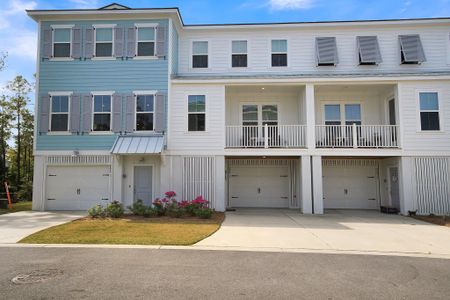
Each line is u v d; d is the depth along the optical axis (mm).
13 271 5918
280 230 10141
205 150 14742
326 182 16891
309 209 14234
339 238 9016
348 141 15266
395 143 14594
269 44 16891
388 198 15836
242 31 16969
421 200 13969
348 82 14594
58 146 14992
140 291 4961
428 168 14117
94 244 8047
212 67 16828
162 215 12500
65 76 15242
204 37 17016
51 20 15484
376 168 16766
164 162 14672
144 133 14852
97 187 14883
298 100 16594
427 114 14320
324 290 5090
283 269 6164
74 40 15375
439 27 16453
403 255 7320
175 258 6871
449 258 7094
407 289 5172
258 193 16969
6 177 22812
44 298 4652
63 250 7496
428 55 16312
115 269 6062
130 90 15070
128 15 15281
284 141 15648
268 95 16875
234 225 10992
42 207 14859
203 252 7410
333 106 16688
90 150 14891
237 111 16875
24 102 27391
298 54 16750
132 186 15008
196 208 12453
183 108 14953
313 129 14570
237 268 6195
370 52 16312
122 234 9086
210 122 14844
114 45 15289
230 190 17000
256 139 15266
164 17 15320
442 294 4961
